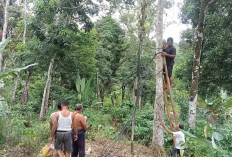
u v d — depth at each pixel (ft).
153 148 24.49
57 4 35.53
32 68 41.42
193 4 41.78
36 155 20.72
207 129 11.02
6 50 48.88
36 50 39.63
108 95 67.51
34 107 47.39
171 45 22.91
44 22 37.45
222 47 37.50
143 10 25.21
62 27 36.45
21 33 53.06
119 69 59.67
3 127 22.50
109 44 61.41
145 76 24.13
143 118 34.96
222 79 41.34
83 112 36.91
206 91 44.21
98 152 23.36
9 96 43.65
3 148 20.84
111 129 32.17
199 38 34.50
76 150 19.25
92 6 37.55
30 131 21.76
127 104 44.27
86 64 45.44
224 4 38.17
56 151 18.04
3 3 47.47
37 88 50.67
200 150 21.88
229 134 22.16
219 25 38.40
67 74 46.93
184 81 46.93
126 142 27.84
